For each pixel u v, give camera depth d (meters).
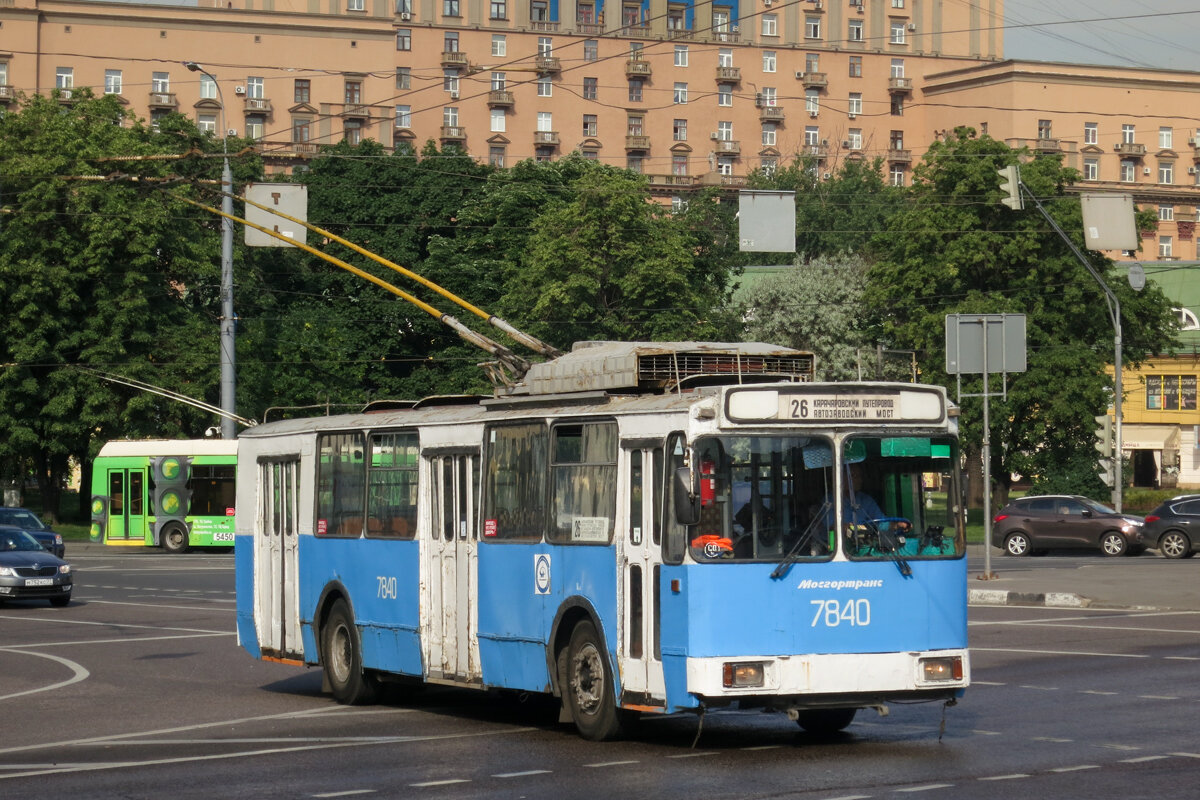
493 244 67.88
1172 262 82.94
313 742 13.39
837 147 128.62
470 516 14.92
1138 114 125.50
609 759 12.02
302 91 109.81
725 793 10.27
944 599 12.39
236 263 61.97
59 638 24.09
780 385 12.20
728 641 11.80
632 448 12.70
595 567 13.08
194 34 107.44
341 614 16.81
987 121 125.38
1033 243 56.41
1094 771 10.88
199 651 22.11
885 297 59.66
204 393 56.84
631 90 125.19
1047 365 55.44
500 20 122.31
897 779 10.71
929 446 12.55
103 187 55.91
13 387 55.72
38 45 104.31
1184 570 34.50
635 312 56.34
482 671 14.69
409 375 68.12
